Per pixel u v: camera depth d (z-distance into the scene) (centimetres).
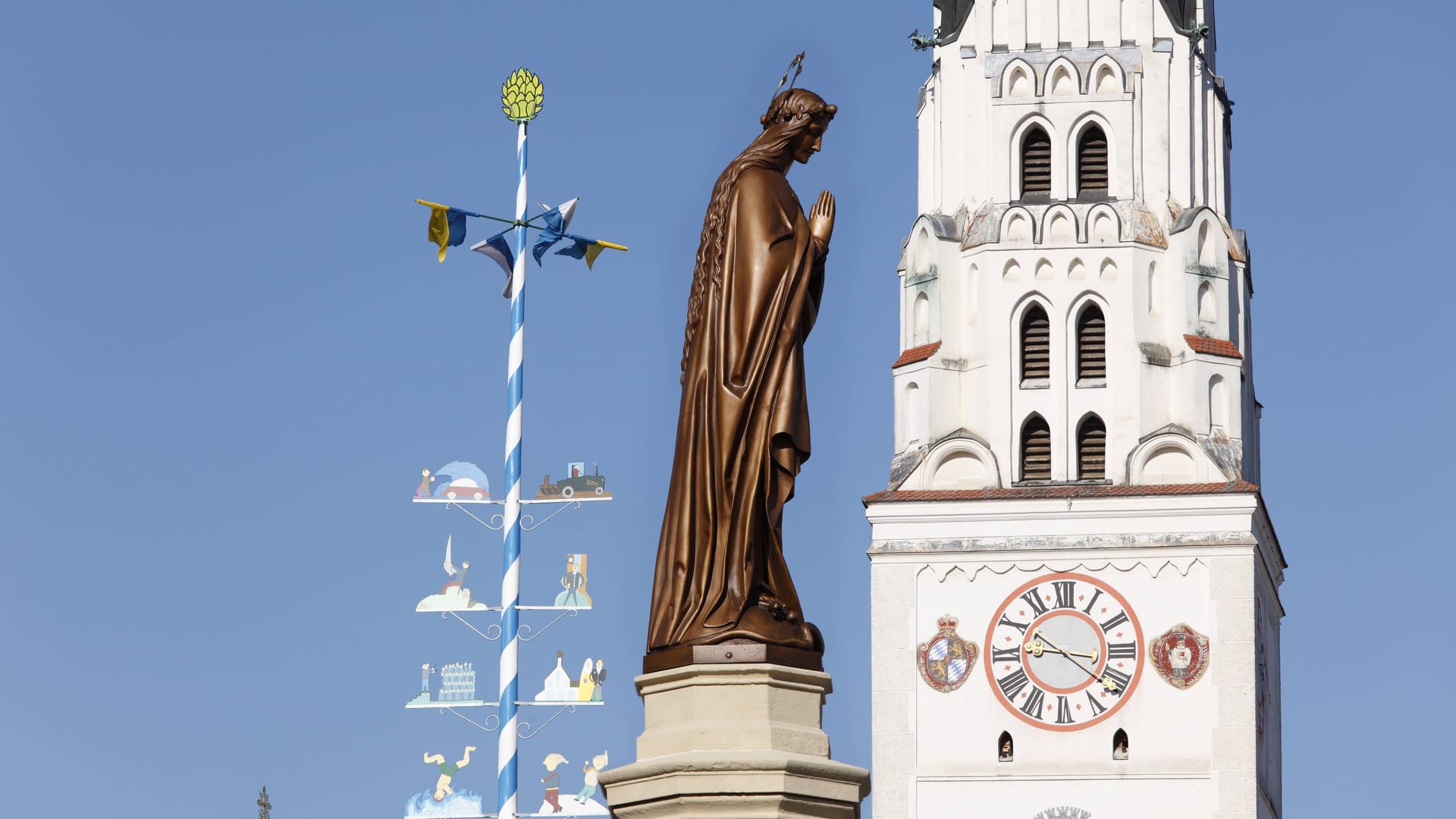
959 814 9050
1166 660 9056
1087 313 9588
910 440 9562
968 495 9275
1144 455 9369
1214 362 9481
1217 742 8975
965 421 9550
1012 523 9231
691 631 2425
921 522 9275
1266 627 9625
